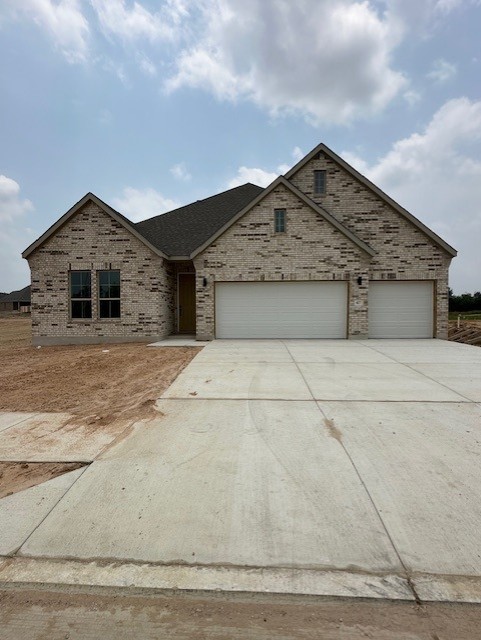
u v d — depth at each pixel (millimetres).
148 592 2258
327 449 3988
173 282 15430
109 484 3352
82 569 2414
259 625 2039
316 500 3074
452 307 44656
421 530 2709
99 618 2098
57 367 8828
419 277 13805
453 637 1956
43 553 2539
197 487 3285
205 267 13312
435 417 4938
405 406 5391
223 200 18422
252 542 2609
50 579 2346
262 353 10164
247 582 2297
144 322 13406
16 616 2113
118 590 2271
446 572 2344
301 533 2689
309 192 14461
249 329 13500
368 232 14117
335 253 13117
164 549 2561
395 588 2234
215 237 13211
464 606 2129
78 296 13578
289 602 2178
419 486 3270
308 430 4508
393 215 14000
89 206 13422
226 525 2787
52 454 3951
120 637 1974
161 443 4191
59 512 2965
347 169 14242
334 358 9320
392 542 2592
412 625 2021
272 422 4781
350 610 2123
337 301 13336
